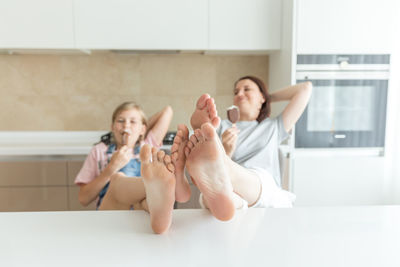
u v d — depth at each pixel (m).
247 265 0.53
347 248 0.59
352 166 2.20
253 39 2.26
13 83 2.53
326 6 2.06
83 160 2.13
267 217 0.73
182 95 2.65
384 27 2.10
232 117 1.64
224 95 2.66
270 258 0.55
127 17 2.19
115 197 1.17
